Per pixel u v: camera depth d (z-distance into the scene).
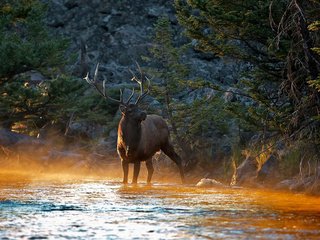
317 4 35.12
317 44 34.44
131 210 24.69
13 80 66.69
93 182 41.47
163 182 43.91
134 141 39.50
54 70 72.06
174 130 50.72
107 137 62.47
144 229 19.61
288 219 22.22
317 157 36.16
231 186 39.00
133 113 39.41
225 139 49.56
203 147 49.84
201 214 23.56
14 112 67.31
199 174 48.28
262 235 18.50
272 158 39.78
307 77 35.47
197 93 58.03
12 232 18.86
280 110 37.34
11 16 68.38
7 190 33.31
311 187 33.72
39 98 65.12
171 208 25.55
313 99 34.56
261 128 39.19
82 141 64.38
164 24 52.81
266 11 36.22
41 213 23.38
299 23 33.25
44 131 67.50
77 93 68.75
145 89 52.47
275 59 38.41
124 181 40.94
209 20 37.75
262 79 39.03
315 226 20.44
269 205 27.30
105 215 23.02
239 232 19.06
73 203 27.03
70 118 66.50
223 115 49.34
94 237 18.08
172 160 45.91
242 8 37.66
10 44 63.09
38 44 66.31
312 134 36.06
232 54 39.31
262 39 38.25
